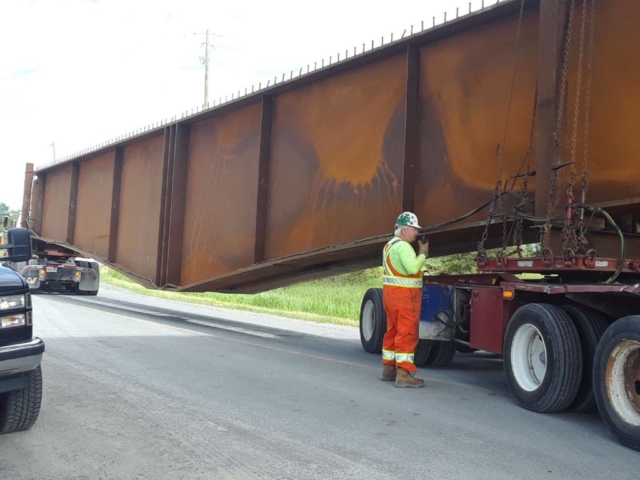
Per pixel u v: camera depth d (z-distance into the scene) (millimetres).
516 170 7227
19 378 4547
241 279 11922
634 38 6082
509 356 6406
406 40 8516
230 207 11852
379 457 4516
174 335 10898
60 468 4223
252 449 4648
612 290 5352
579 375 5742
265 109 11094
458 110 8039
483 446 4848
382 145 9070
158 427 5164
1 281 4523
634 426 4812
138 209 14375
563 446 4922
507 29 7516
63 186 18031
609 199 6148
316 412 5754
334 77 9977
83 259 21625
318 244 9984
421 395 6688
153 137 14039
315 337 12102
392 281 7219
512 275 7293
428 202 8352
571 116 6418
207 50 43906
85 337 10086
